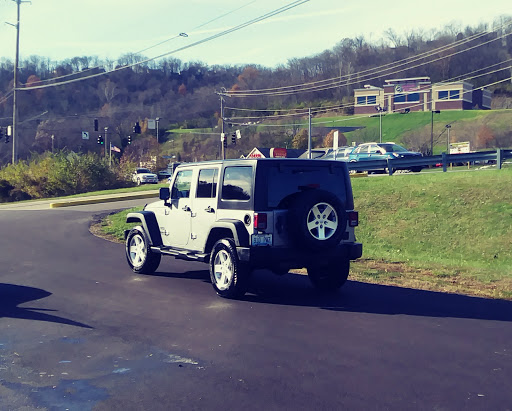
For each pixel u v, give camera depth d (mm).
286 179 9438
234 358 6410
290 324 7875
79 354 6586
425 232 19031
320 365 6148
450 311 8664
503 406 5031
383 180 24969
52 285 10781
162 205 11719
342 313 8523
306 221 9102
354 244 9836
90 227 21516
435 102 118438
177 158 122375
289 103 160125
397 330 7539
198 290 10312
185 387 5539
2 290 10305
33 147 130125
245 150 117000
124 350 6723
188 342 7035
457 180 22812
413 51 169125
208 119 163250
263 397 5270
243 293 9469
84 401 5207
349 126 118375
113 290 10289
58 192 49094
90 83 175375
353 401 5164
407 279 11570
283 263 9242
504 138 94312
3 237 18891
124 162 56000
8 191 49844
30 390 5480
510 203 19562
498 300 9523
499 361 6250
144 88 184875
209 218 10203
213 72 194750
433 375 5816
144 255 11938
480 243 17594
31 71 165750
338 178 9945
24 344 6984
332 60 171625
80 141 134750
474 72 158125
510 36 158500
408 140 99938
